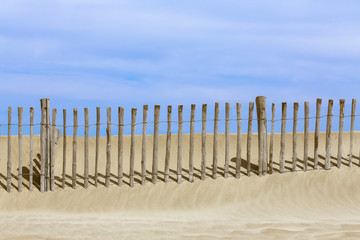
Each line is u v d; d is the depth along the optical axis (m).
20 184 11.81
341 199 11.27
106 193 11.74
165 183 12.00
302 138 13.63
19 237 8.01
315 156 12.17
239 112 12.01
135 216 10.51
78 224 9.29
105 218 10.20
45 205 11.45
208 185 11.88
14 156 13.26
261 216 10.24
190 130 11.97
